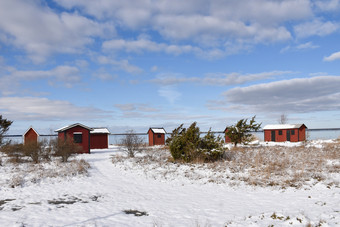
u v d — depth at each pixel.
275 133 39.84
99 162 20.98
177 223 6.79
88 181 13.62
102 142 36.72
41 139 20.31
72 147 21.39
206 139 18.31
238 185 11.56
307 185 10.73
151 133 41.84
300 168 13.89
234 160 17.78
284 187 10.61
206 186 11.86
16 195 10.68
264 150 23.69
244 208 8.07
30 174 14.42
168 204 8.92
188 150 18.09
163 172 15.33
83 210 8.29
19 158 19.59
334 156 17.59
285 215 6.48
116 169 17.61
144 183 13.09
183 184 12.51
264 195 9.78
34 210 8.32
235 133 26.97
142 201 9.45
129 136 23.55
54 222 7.03
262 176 12.68
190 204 8.84
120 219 7.28
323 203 7.76
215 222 6.73
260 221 6.19
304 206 7.64
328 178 11.43
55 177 14.15
